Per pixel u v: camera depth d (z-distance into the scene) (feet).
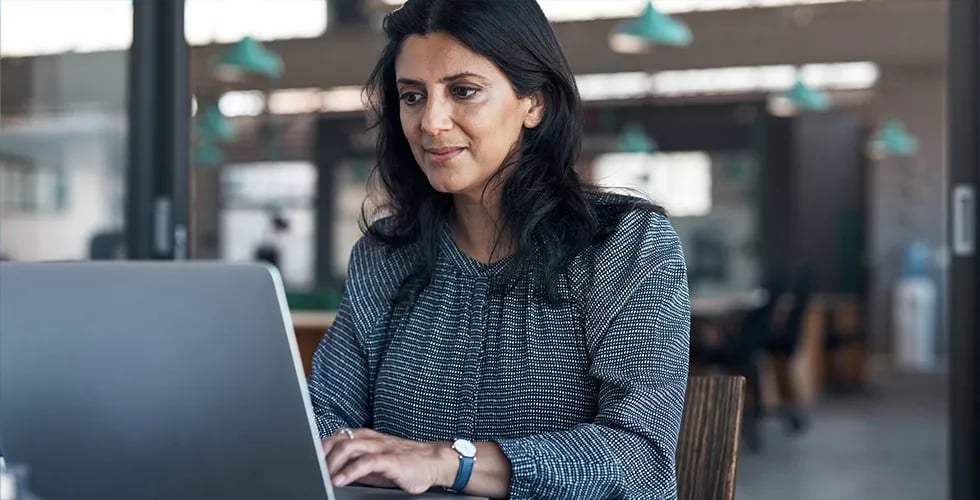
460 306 4.94
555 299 4.77
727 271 43.60
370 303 5.16
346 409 5.11
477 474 4.13
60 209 14.32
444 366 4.87
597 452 4.27
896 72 42.27
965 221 10.34
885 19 33.94
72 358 3.61
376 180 5.26
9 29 14.48
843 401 31.81
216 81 27.45
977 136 10.29
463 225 5.07
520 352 4.79
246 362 3.41
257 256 35.96
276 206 37.99
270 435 3.46
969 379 10.37
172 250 12.72
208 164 34.42
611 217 4.90
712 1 31.60
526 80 4.79
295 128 37.32
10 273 3.60
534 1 4.89
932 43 36.45
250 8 23.56
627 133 39.34
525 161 4.89
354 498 3.96
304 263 39.55
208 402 3.50
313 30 27.58
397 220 5.20
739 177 43.32
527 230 4.79
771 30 34.19
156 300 3.46
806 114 48.57
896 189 44.47
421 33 4.76
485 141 4.75
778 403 27.73
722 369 25.73
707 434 5.11
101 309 3.52
